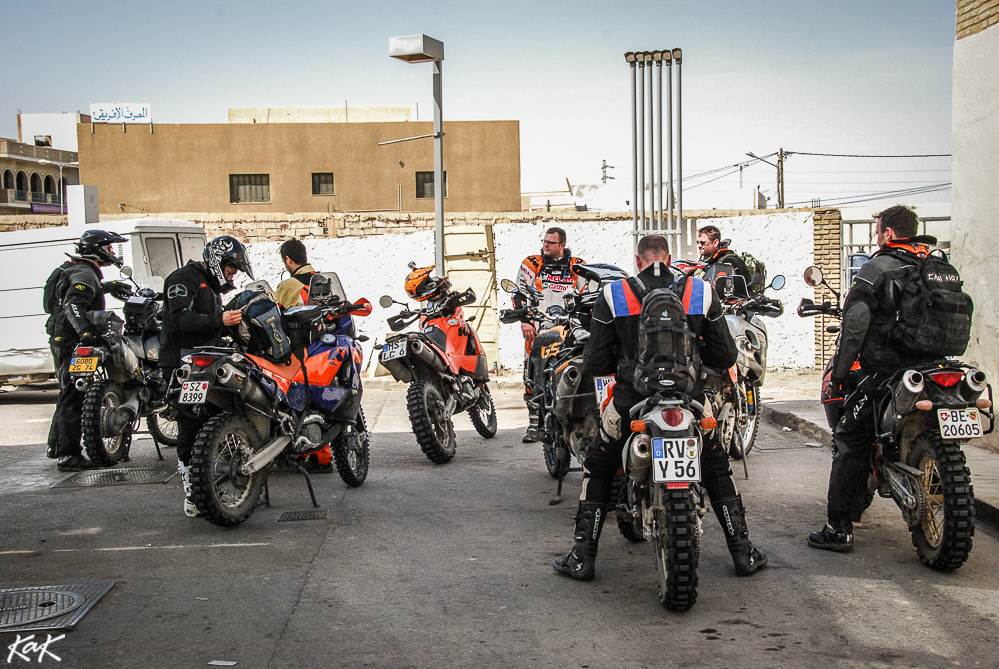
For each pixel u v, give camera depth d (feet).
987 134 24.67
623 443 14.99
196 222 51.13
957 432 14.35
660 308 13.66
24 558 16.87
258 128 98.12
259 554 16.97
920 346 15.05
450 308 27.66
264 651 12.45
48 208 250.57
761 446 27.09
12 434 32.76
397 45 40.47
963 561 14.84
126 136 97.19
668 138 45.98
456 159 99.14
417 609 13.99
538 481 23.12
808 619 13.25
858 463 16.29
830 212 47.26
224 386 18.12
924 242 15.87
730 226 47.85
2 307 43.09
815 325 47.26
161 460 26.96
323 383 20.97
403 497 21.57
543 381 21.71
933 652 12.03
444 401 26.20
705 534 17.84
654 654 12.12
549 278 26.71
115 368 25.86
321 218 51.24
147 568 16.17
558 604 14.10
